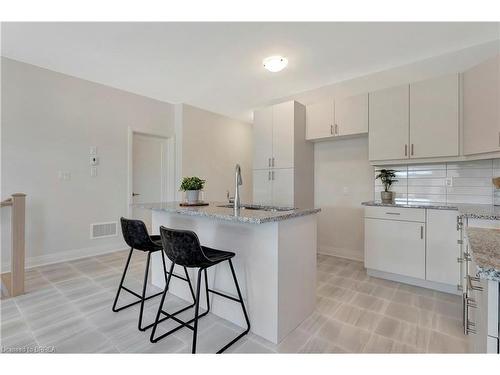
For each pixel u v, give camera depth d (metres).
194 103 4.75
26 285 2.63
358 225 3.67
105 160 3.85
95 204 3.75
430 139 2.75
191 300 2.31
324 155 3.99
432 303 2.31
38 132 3.21
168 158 4.79
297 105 3.72
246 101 4.62
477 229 1.27
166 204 2.59
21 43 2.68
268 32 2.48
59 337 1.77
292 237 1.88
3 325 1.91
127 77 3.57
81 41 2.64
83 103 3.61
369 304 2.29
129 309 2.17
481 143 2.34
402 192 3.18
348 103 3.40
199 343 1.72
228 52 2.86
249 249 1.88
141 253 3.86
